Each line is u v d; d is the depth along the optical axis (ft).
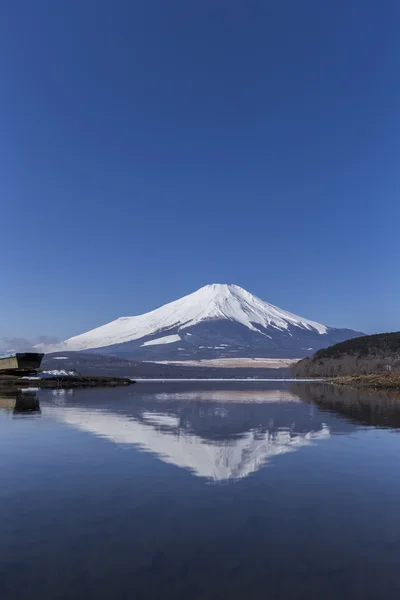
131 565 21.76
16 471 40.42
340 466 42.50
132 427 68.59
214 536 25.23
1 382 212.84
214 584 19.97
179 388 204.33
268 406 106.73
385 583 20.07
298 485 35.83
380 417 82.99
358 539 24.97
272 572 21.07
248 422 75.05
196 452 48.96
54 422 74.28
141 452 49.03
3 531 25.98
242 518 28.17
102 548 23.63
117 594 19.13
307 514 28.91
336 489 34.68
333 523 27.35
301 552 23.21
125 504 30.96
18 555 22.81
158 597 18.89
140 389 193.16
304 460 45.16
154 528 26.43
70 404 110.22
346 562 22.13
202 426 69.92
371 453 48.62
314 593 19.22
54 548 23.63
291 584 19.95
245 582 20.15
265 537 25.14
